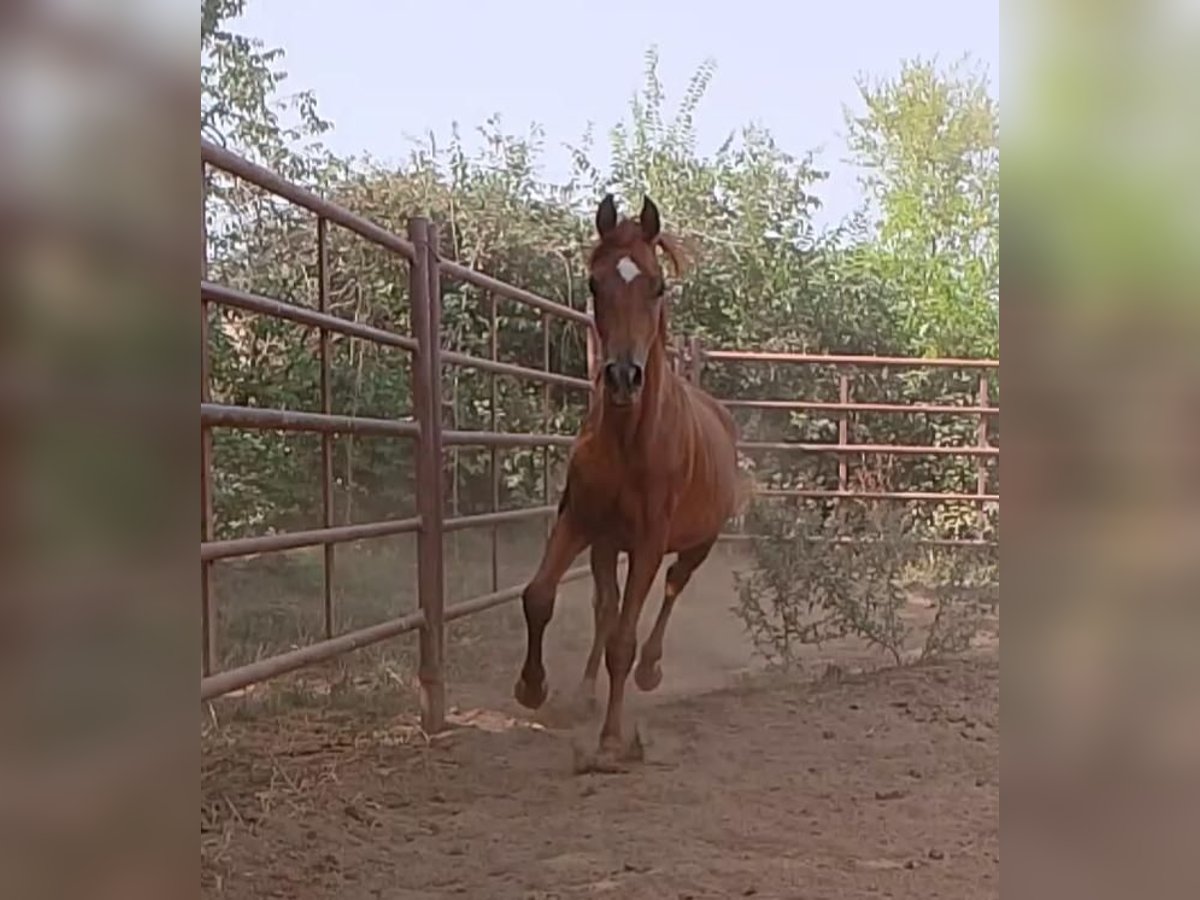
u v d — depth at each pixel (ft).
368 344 28.78
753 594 19.61
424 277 14.82
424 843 9.80
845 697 16.56
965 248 48.73
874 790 11.44
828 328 40.63
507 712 15.43
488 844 9.73
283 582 24.44
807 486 35.40
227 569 24.00
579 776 12.14
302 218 28.78
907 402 38.06
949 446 36.86
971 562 23.81
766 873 8.79
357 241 29.55
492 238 35.94
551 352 34.09
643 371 12.55
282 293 28.50
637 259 12.83
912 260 44.21
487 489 30.27
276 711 15.12
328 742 13.57
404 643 19.84
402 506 28.25
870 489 36.55
